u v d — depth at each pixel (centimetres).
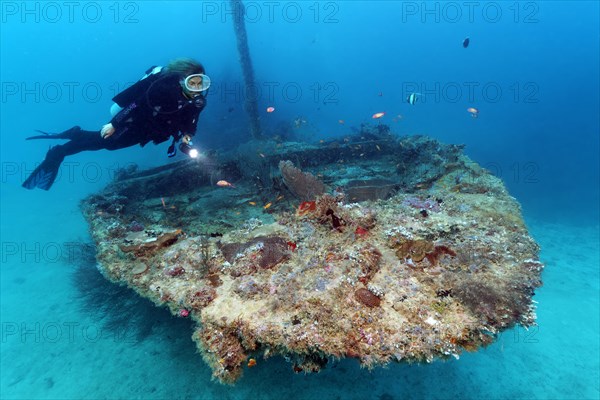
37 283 978
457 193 493
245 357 295
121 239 463
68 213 1559
